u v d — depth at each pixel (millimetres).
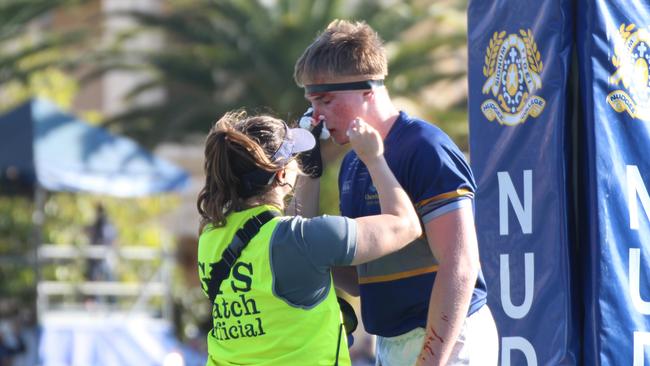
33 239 50062
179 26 64688
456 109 66500
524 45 13664
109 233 52906
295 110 62750
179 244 82875
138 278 58312
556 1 13180
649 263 13203
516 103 13781
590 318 13047
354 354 41781
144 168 49469
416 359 12188
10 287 53906
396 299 12305
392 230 11164
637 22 13289
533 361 13477
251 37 62469
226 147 11438
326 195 57688
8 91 69312
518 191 13719
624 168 13109
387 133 12289
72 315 49094
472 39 14508
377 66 12258
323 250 11023
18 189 49844
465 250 11516
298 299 11172
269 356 11203
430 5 65000
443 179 11680
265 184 11492
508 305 13805
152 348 47500
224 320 11477
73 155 47188
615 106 13141
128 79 88062
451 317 11367
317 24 62125
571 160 13312
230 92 66875
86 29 67875
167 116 64875
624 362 12977
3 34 65062
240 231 11352
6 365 45156
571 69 13344
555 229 13219
